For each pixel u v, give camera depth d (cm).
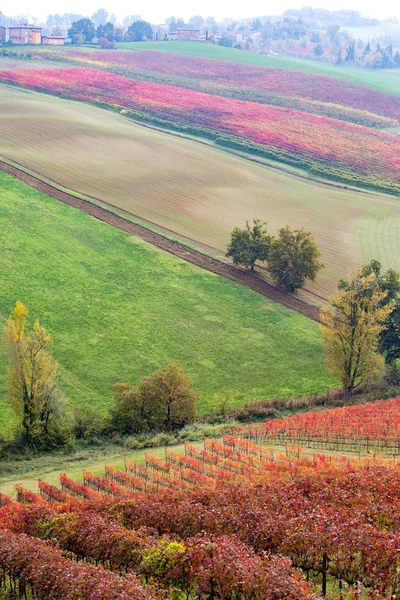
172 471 5984
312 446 6788
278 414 8450
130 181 16062
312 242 11650
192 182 16412
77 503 4816
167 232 13638
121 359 9819
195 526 3969
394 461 5634
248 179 17100
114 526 3897
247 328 10769
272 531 3719
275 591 2975
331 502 4228
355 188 17212
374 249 13550
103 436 7950
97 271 11994
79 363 9638
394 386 9406
